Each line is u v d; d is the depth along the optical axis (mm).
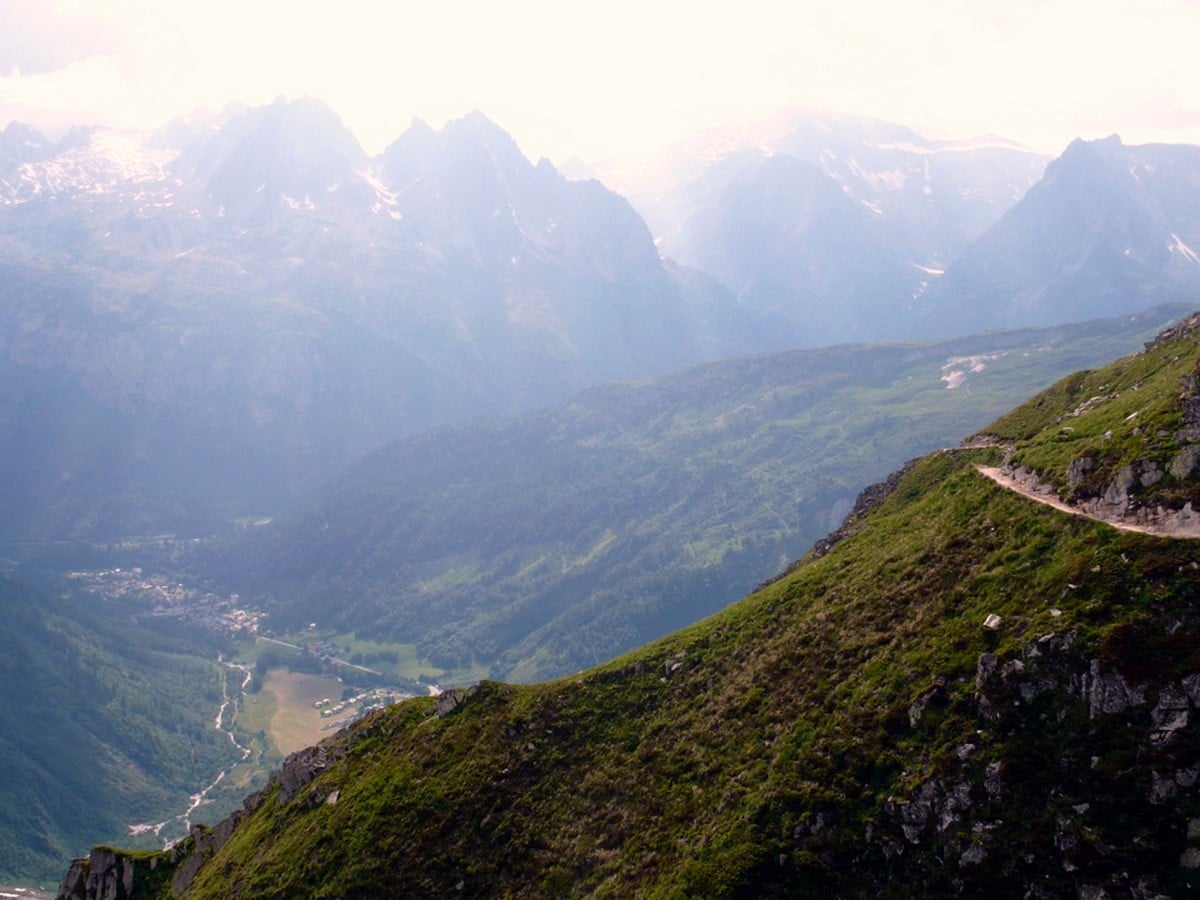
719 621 111312
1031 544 75750
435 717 114000
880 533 107938
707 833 72688
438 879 87500
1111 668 59281
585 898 76750
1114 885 52844
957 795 61469
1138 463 71938
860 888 61969
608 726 99562
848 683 77375
